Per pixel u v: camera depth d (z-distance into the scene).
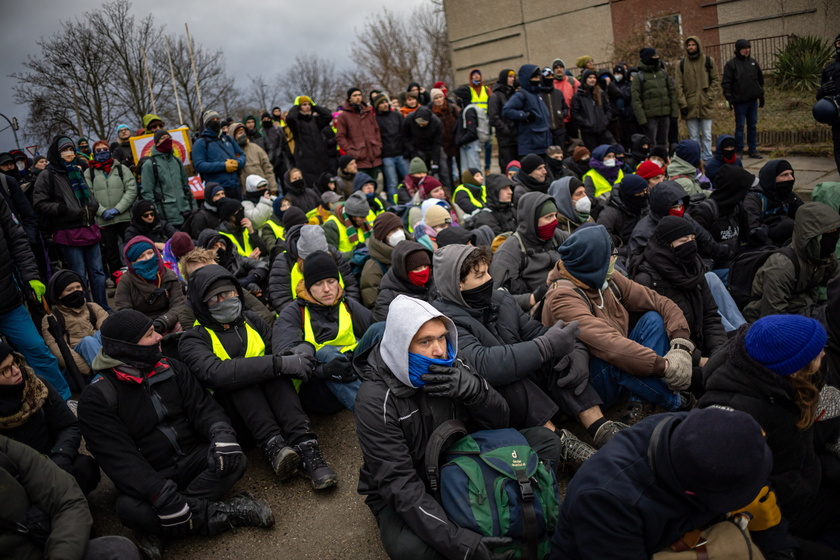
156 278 5.27
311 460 3.75
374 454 2.87
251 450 4.25
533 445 3.23
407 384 2.92
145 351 3.37
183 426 3.55
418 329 2.86
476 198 8.21
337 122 10.02
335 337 4.36
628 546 2.21
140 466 3.23
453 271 3.63
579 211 6.21
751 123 10.73
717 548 2.26
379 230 5.57
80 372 4.91
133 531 3.44
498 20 20.25
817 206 4.34
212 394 3.93
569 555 2.40
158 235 7.02
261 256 6.88
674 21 16.48
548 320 3.98
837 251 5.15
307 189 8.62
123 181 7.75
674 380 3.63
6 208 4.84
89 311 5.20
